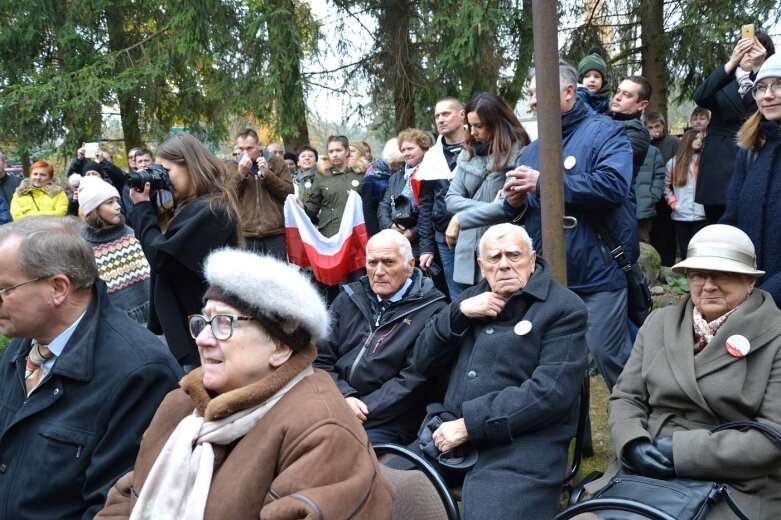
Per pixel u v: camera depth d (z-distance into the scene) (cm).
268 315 172
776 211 271
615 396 258
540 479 243
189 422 175
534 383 251
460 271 382
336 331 325
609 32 905
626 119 422
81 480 203
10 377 228
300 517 148
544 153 263
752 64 386
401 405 293
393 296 315
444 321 278
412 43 883
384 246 308
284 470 161
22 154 1093
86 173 628
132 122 1147
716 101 475
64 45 1048
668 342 246
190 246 296
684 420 239
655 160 653
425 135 519
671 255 703
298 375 176
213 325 174
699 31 802
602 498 210
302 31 903
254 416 169
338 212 607
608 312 312
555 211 266
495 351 264
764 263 277
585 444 345
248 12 871
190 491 166
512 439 249
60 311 212
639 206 651
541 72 256
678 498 205
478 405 251
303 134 938
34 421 208
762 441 213
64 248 208
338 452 161
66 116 1035
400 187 542
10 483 205
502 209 344
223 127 1139
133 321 224
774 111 269
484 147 380
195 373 184
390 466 258
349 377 312
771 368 226
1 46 1050
